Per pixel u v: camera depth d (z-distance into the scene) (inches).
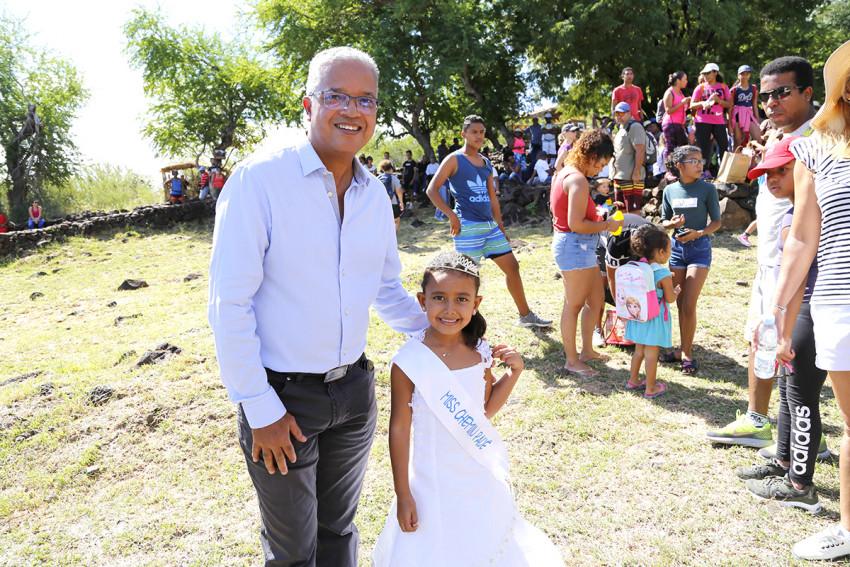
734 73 738.8
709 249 195.2
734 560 110.9
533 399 180.5
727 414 164.6
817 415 120.0
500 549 89.5
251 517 134.6
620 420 165.3
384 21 825.5
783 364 118.4
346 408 86.1
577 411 171.3
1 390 215.0
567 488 136.4
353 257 83.3
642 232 172.4
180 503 141.7
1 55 1143.6
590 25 719.7
